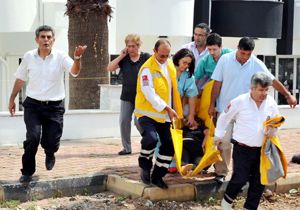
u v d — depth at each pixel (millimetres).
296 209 7973
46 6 15148
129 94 9859
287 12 18906
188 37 17734
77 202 7852
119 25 16609
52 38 7695
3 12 14672
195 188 8016
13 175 8469
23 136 11203
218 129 7285
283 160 7188
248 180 7258
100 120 11945
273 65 21219
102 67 12766
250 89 7176
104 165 9250
